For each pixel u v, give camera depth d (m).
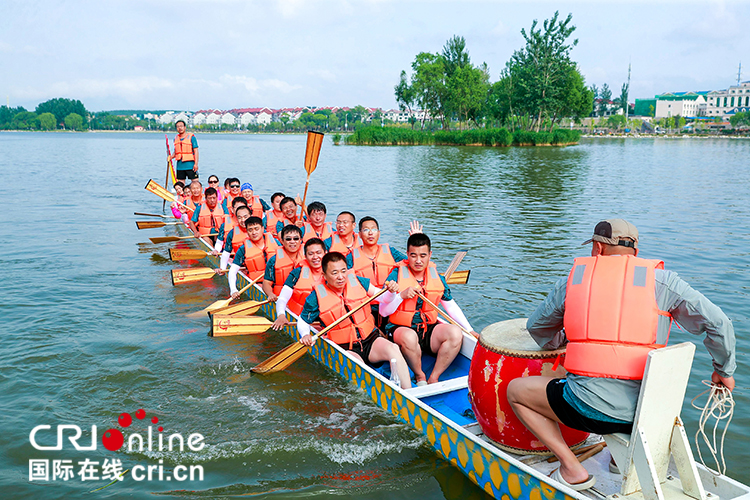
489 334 3.58
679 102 152.00
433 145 54.62
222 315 5.96
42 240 10.68
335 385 4.95
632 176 23.95
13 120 196.38
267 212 9.61
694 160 34.97
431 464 3.76
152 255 9.78
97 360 5.37
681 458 2.82
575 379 2.82
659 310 2.71
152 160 35.44
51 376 5.00
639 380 2.70
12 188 19.11
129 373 5.12
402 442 4.01
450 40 63.75
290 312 6.10
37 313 6.55
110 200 16.59
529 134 53.06
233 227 8.59
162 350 5.69
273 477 3.66
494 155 38.72
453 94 62.47
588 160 34.38
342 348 5.04
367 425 4.27
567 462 3.05
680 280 2.72
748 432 4.12
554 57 56.75
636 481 2.86
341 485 3.57
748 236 10.92
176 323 6.48
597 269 2.84
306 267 5.88
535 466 3.39
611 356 2.70
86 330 6.09
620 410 2.70
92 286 7.76
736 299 7.03
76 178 23.16
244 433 4.18
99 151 46.72
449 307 5.22
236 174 25.81
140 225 11.34
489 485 3.38
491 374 3.41
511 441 3.45
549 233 11.30
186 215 11.89
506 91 60.81
